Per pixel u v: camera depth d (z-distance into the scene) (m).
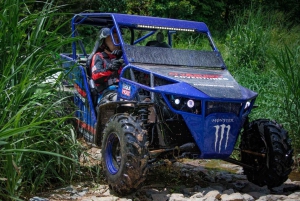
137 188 5.27
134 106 5.59
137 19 6.59
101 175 6.19
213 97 5.29
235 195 5.26
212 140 5.38
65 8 13.74
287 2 21.11
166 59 6.25
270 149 5.70
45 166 5.53
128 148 5.14
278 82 9.45
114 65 6.38
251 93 5.65
